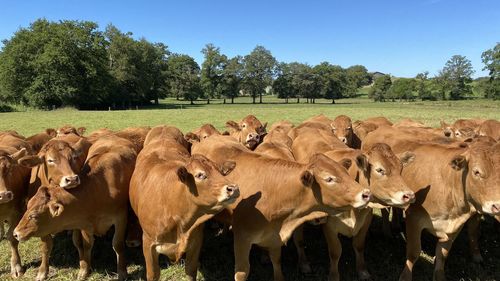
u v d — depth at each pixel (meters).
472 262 3.48
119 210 3.26
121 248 3.31
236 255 2.95
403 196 2.78
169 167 3.01
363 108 28.30
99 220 3.15
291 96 51.94
